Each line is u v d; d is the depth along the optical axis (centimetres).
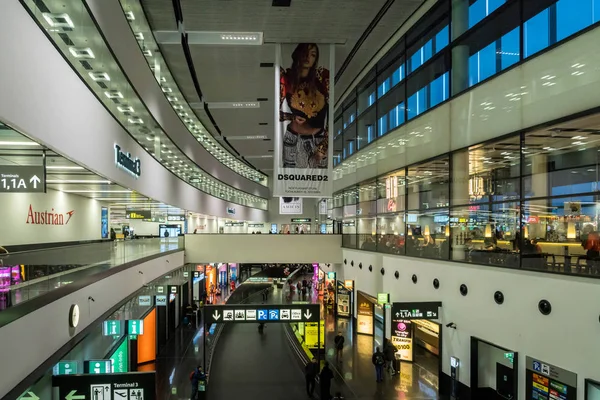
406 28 1769
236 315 1466
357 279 2266
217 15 1773
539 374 1004
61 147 827
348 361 1800
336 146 2922
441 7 1516
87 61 1008
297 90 1872
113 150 1240
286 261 2647
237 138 3472
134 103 1523
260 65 2305
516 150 1134
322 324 1925
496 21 1218
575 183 1072
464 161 1353
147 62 1725
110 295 1171
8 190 747
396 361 1623
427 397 1391
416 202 1662
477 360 1259
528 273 1059
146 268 1645
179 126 2455
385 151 1981
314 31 1889
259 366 1894
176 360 1894
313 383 1510
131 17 1527
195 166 2977
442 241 1469
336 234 2675
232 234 2648
